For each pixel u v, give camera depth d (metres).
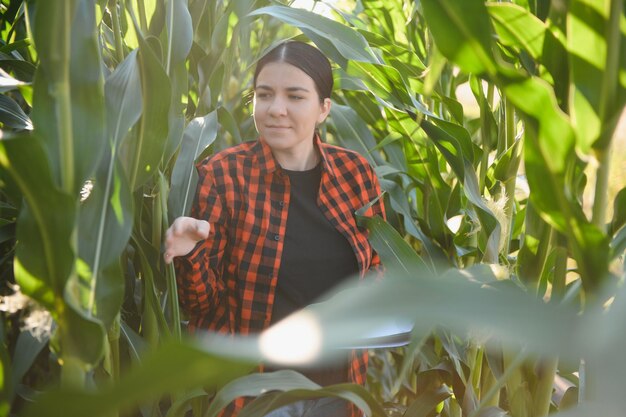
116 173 0.85
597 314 0.48
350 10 2.09
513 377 1.17
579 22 0.74
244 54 1.83
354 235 1.43
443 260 1.58
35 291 0.77
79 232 0.82
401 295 0.50
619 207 0.91
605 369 0.45
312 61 1.36
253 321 1.36
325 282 1.41
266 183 1.38
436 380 1.50
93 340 0.79
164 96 0.98
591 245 0.76
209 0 1.47
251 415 0.98
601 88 0.75
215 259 1.35
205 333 1.36
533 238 1.13
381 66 1.37
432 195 1.58
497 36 0.95
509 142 1.38
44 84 0.79
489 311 0.49
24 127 1.20
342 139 1.79
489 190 1.46
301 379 1.00
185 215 1.33
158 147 0.99
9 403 0.84
